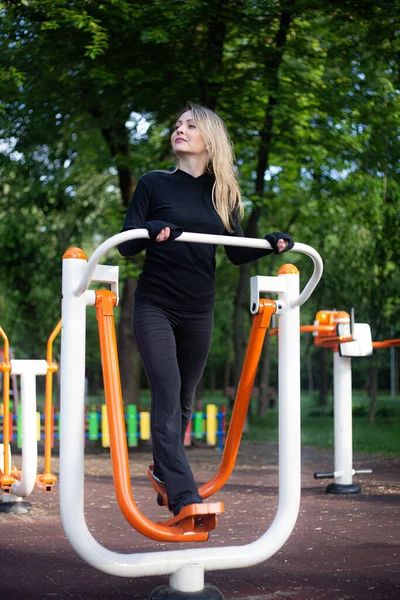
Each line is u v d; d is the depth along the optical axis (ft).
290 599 9.89
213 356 112.37
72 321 8.84
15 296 62.59
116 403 8.75
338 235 55.83
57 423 40.98
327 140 39.58
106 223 44.65
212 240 8.80
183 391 10.11
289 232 59.93
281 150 40.96
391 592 10.23
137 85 36.06
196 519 8.77
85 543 8.54
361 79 37.35
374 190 45.50
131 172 40.22
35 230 55.98
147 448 37.17
